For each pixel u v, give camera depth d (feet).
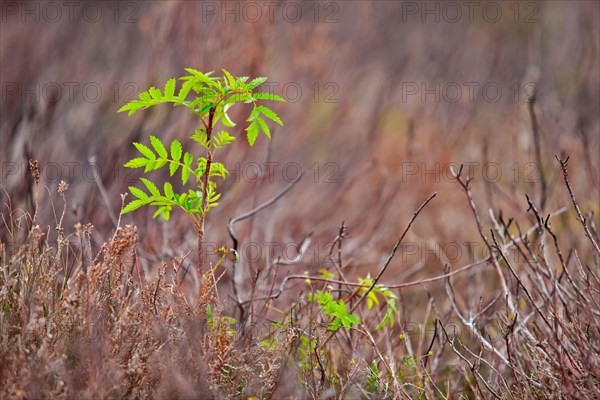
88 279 10.46
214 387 10.21
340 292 13.61
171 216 18.49
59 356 9.76
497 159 27.53
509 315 13.20
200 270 11.71
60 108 23.26
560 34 40.86
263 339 12.46
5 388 9.36
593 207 21.22
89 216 18.51
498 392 12.22
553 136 26.07
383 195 24.07
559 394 10.91
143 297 10.99
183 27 22.81
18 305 10.55
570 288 14.08
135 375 9.87
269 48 24.45
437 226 23.56
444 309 17.01
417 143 27.61
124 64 27.25
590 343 11.69
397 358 13.84
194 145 20.17
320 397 11.10
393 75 35.68
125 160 20.29
